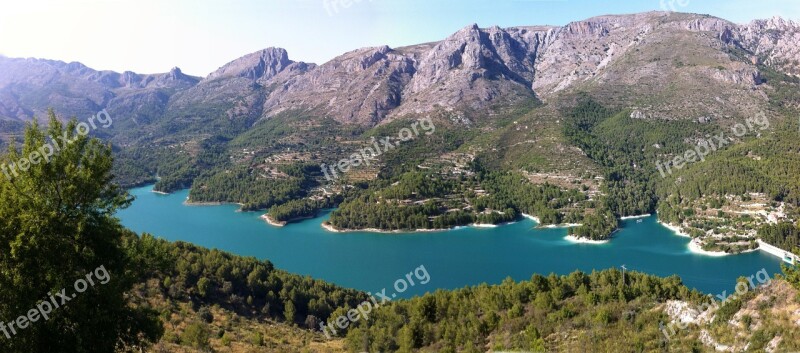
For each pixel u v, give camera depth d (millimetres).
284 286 123500
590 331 68312
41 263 32094
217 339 78375
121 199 37438
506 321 81875
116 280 34844
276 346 82312
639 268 189625
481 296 97688
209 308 97875
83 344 32719
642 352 57125
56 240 32531
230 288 110000
